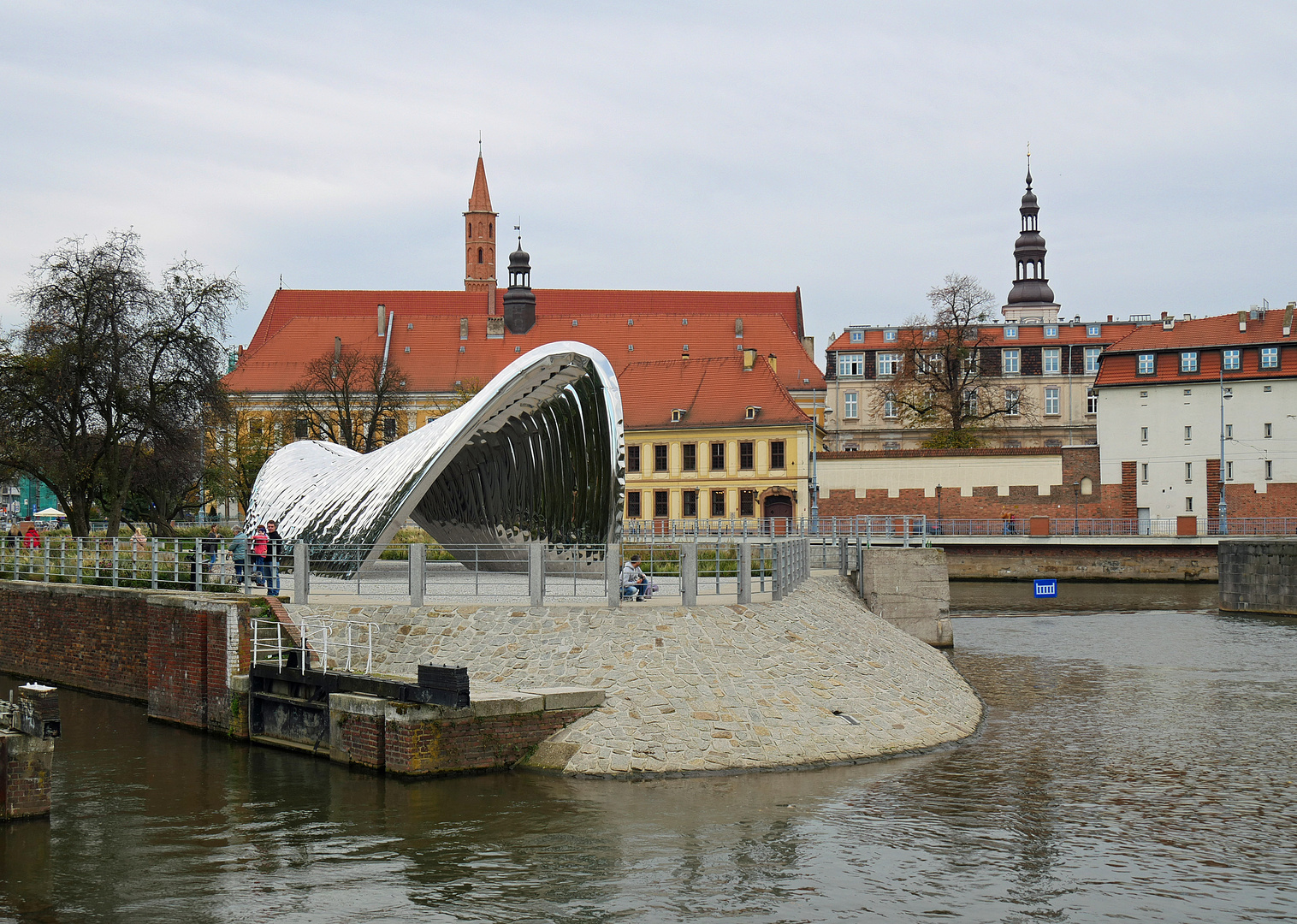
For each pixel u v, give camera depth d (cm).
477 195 14688
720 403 9131
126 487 5266
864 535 7550
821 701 2483
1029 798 2055
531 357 3141
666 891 1597
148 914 1529
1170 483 8838
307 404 8781
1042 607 5888
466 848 1764
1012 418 12031
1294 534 7838
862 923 1490
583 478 3416
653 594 3086
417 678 2244
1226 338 8850
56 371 4891
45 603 3494
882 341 12506
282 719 2461
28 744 1927
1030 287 14088
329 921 1502
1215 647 4244
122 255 5134
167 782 2162
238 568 3141
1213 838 1841
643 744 2209
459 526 3859
